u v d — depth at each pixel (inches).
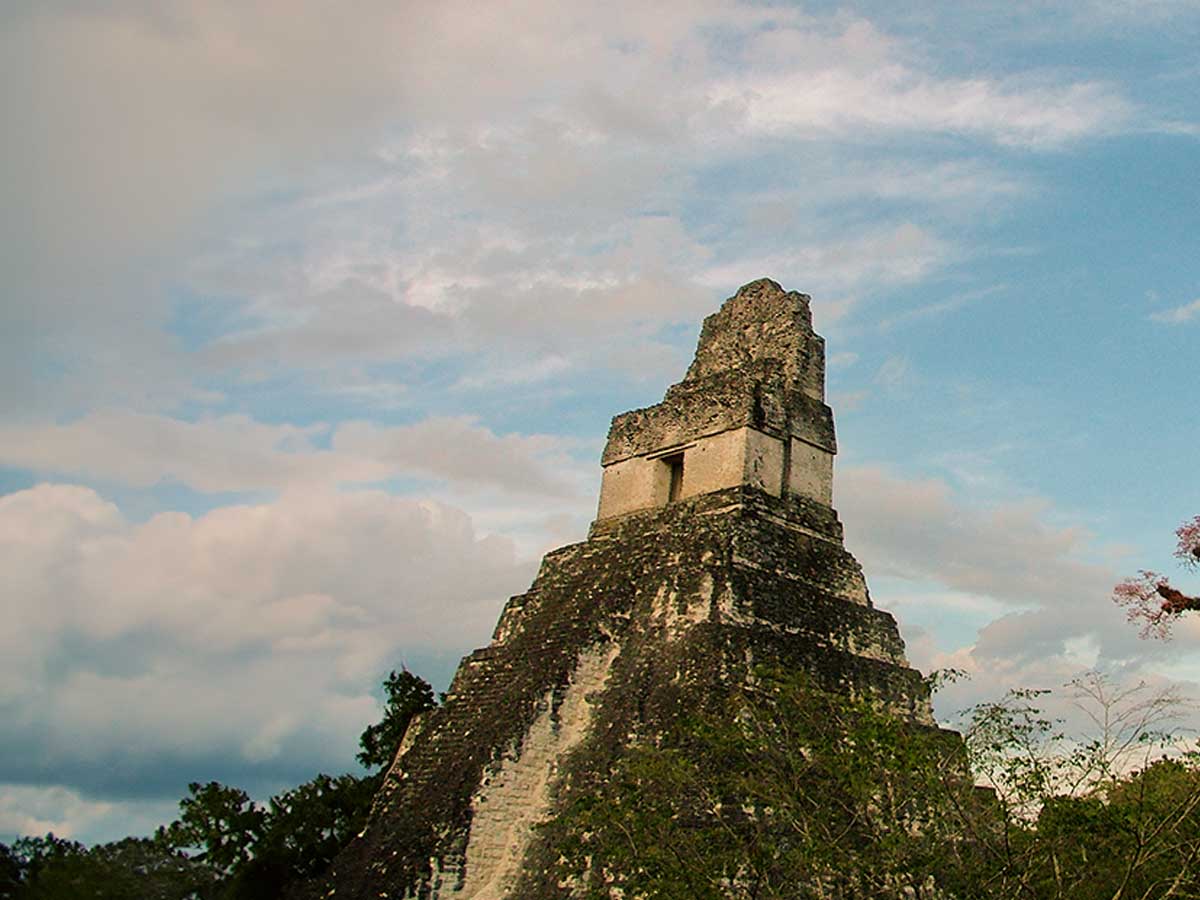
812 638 959.6
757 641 912.9
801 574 1005.2
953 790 700.0
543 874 826.2
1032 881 685.3
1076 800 670.5
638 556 1030.4
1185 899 669.9
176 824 1144.2
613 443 1172.5
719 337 1208.8
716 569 952.3
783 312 1167.6
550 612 1041.5
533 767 900.0
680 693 876.6
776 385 1096.2
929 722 989.8
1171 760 708.7
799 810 703.7
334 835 1193.4
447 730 969.5
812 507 1072.2
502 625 1079.0
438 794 889.5
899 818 706.2
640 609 979.9
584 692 940.0
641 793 759.1
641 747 824.9
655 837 715.4
